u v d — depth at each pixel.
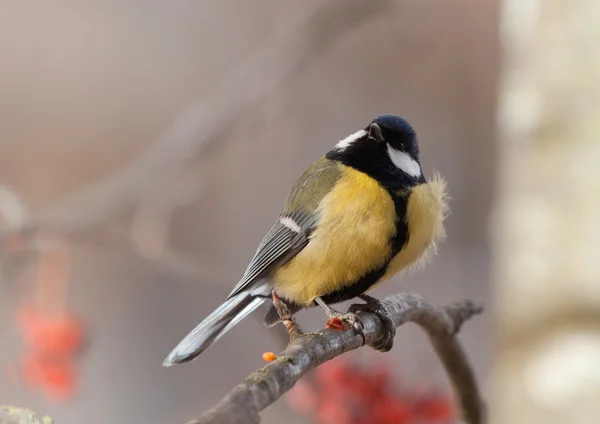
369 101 4.16
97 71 4.62
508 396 3.12
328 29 3.45
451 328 3.17
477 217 4.00
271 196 4.19
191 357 3.18
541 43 3.13
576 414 3.10
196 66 4.62
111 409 3.57
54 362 3.30
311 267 3.17
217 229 4.15
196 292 3.86
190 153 3.43
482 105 4.09
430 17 4.07
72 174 4.44
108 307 3.80
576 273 3.11
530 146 3.13
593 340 3.10
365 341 3.12
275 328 3.22
